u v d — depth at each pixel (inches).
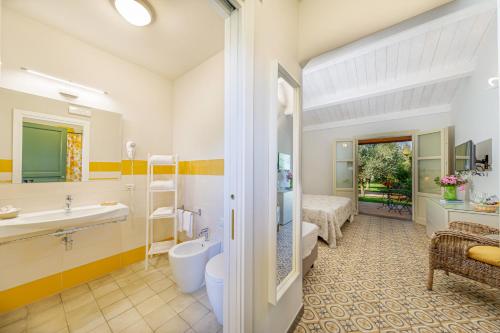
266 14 43.4
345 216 142.5
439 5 38.4
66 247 70.7
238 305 35.6
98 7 61.0
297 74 56.6
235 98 36.8
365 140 188.1
